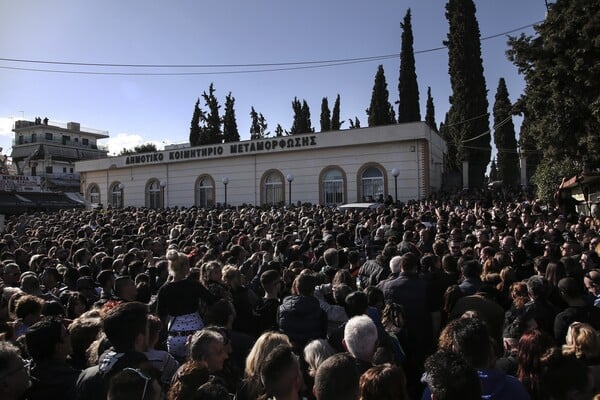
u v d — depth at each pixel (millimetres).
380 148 28016
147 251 8750
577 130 12141
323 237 9555
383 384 2424
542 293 4484
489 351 2971
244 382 3209
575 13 11492
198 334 3557
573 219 13391
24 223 20766
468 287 5516
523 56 12641
